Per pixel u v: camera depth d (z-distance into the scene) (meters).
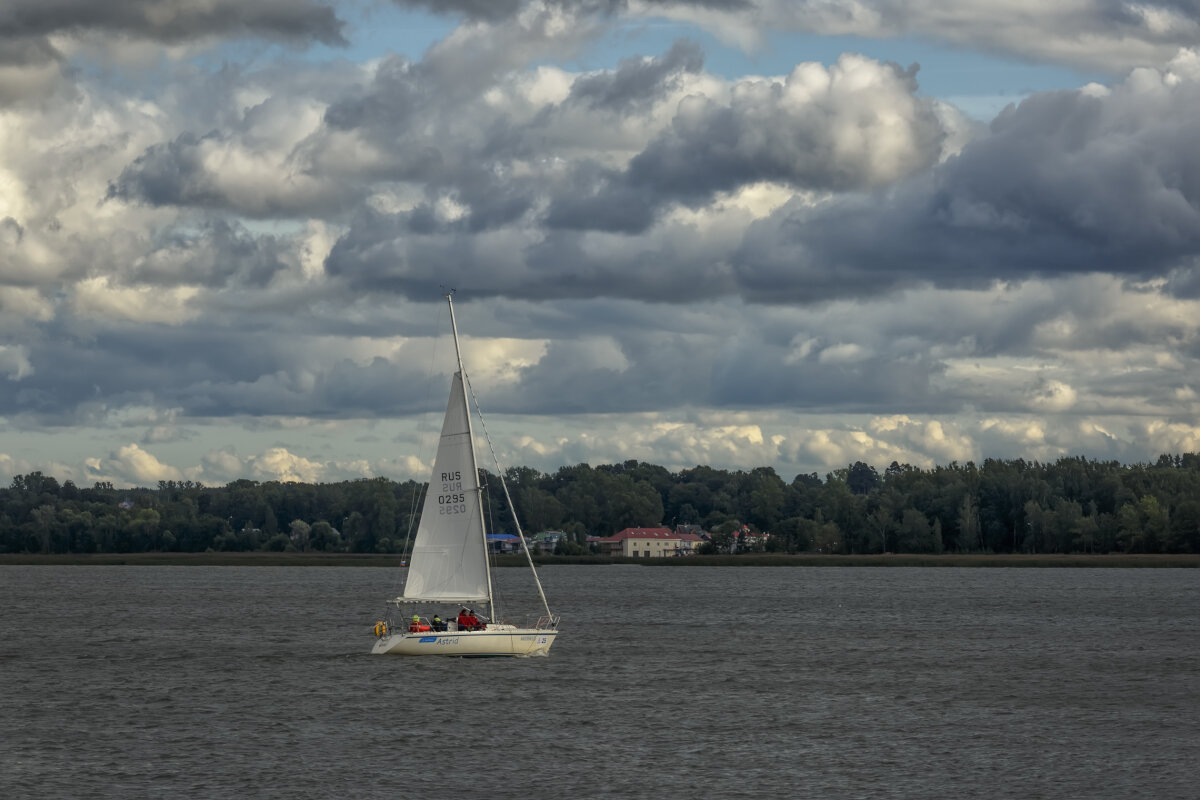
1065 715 139.25
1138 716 138.62
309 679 162.25
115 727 128.75
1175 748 120.44
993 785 105.62
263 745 119.81
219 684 158.62
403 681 160.00
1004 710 142.62
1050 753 117.94
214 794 101.56
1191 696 154.38
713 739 123.81
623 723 132.00
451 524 165.50
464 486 164.62
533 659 186.50
